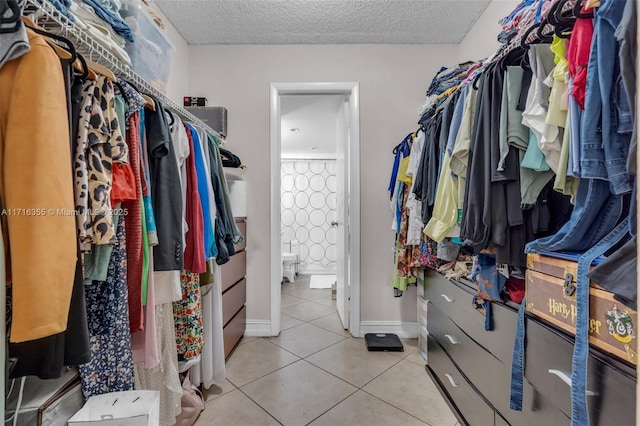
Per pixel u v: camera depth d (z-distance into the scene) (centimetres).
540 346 79
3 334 52
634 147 53
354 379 169
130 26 110
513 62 95
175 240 99
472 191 97
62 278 57
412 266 194
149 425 80
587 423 60
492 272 105
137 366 106
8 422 68
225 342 186
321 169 510
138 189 87
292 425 132
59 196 57
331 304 318
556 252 74
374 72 231
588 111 63
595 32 61
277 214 236
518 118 87
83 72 73
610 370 58
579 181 72
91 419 80
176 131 113
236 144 232
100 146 74
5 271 54
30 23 65
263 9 193
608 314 57
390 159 231
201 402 137
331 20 204
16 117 54
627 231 62
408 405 146
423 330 194
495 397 106
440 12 196
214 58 232
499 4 179
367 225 232
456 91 136
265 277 232
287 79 232
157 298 104
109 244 74
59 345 64
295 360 191
